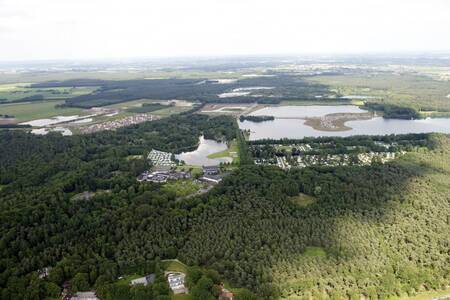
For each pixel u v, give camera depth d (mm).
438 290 177875
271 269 179625
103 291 169625
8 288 169125
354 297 168000
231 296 167125
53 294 169875
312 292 171750
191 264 188500
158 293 167375
